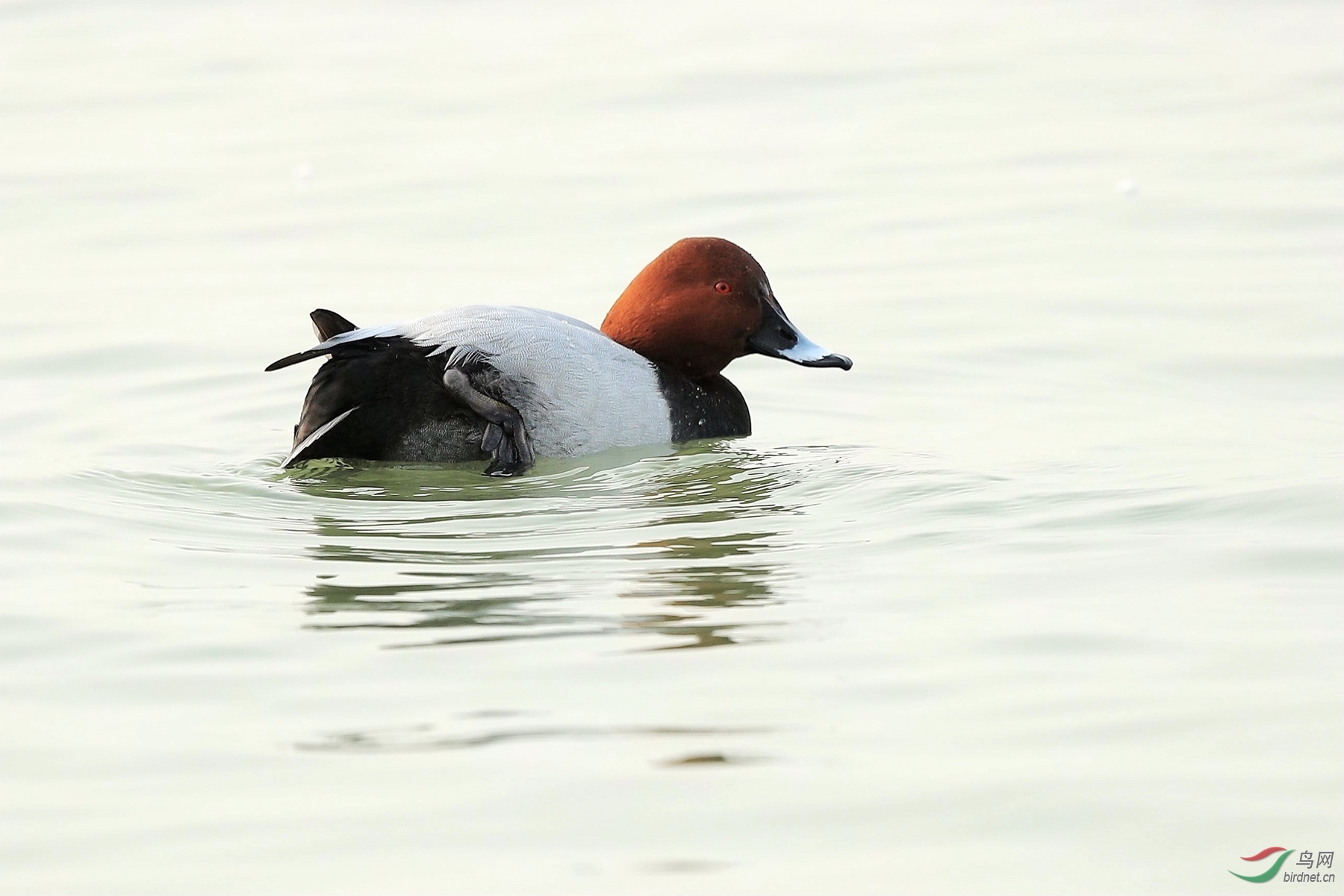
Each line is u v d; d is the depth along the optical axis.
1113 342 14.74
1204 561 8.90
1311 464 10.94
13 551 9.26
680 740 6.71
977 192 19.77
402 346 10.88
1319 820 6.11
